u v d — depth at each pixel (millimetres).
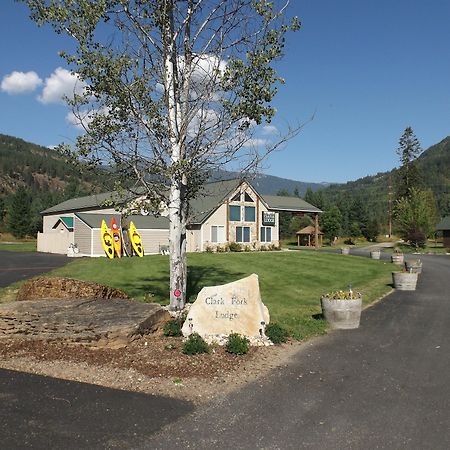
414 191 62344
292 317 12023
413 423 5523
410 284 18156
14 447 4777
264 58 9758
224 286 9258
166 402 6066
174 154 10398
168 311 9742
